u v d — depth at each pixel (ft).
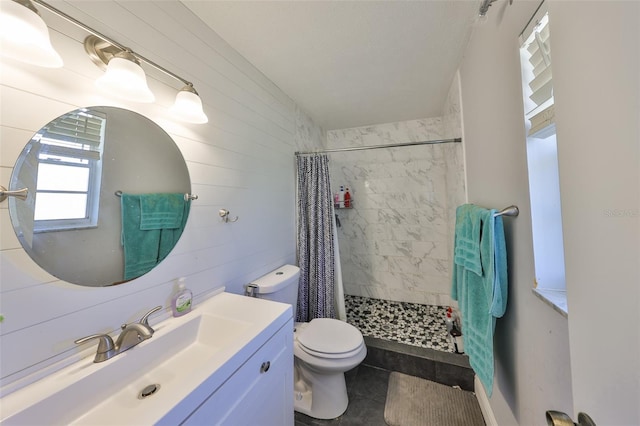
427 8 3.74
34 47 1.99
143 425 1.68
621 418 1.08
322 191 6.84
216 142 4.17
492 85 3.36
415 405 4.89
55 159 2.28
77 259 2.42
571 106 1.39
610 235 1.14
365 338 6.51
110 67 2.39
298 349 4.74
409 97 6.82
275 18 3.90
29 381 2.07
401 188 8.73
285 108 6.48
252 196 5.09
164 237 3.26
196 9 3.69
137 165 2.98
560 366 2.13
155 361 2.80
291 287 5.42
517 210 2.73
